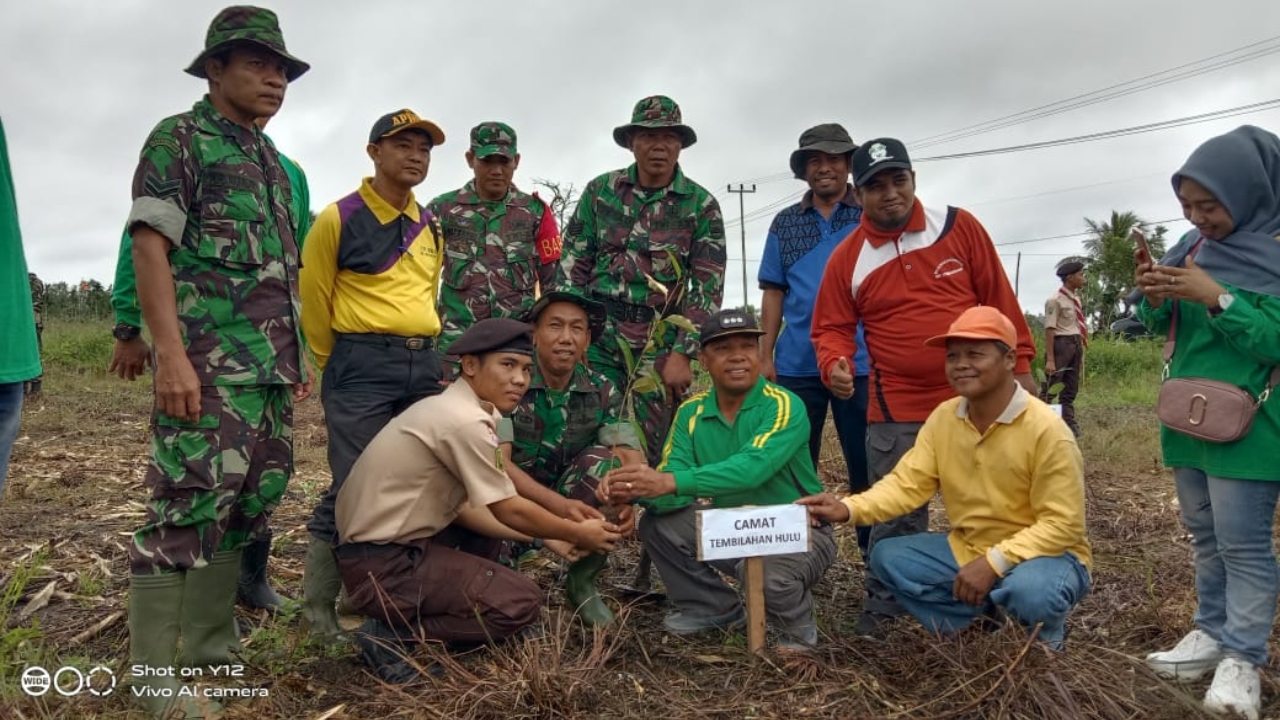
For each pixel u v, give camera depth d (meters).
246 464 3.01
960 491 3.37
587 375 4.08
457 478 3.26
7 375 2.46
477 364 3.30
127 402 11.24
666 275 4.43
